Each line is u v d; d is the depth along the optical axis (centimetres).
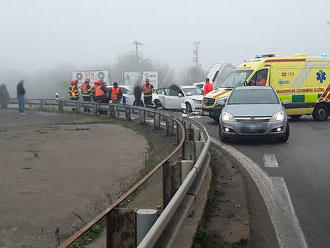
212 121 1797
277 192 662
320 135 1288
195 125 1197
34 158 1103
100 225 579
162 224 343
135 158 1086
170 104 2481
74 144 1350
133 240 351
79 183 823
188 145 721
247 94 1251
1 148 1277
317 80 1683
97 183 820
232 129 1121
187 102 2327
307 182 720
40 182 835
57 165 1005
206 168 631
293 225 520
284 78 1645
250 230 505
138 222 352
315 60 1681
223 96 1634
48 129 1792
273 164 867
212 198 621
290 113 1662
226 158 941
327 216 550
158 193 706
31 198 720
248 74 1650
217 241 471
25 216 625
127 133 1622
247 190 675
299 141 1173
